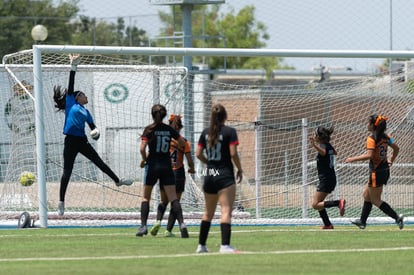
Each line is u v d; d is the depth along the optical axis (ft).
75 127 139.74
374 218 165.78
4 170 183.83
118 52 152.56
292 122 199.31
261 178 191.01
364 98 188.44
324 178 143.43
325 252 105.81
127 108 180.24
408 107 177.99
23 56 168.66
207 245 112.98
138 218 162.91
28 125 164.35
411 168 181.68
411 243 117.70
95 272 88.02
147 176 123.24
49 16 365.81
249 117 213.25
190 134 185.68
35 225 149.69
